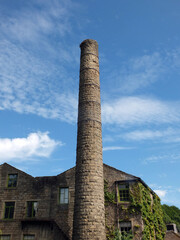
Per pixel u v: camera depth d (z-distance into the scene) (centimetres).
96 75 2342
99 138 2058
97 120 2116
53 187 2397
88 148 1967
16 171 2536
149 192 2469
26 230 2167
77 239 1695
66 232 2164
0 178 2527
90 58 2389
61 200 2331
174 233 2961
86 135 2020
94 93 2228
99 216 1756
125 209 2144
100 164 1958
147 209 2234
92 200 1786
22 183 2469
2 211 2375
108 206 2191
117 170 2322
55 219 2245
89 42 2470
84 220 1728
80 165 1925
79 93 2266
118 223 2106
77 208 1795
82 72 2344
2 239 2186
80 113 2150
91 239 1666
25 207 2355
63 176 2427
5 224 2234
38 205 2344
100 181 1894
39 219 2133
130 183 2239
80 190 1836
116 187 2245
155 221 2394
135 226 2066
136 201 2148
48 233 2108
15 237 2159
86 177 1864
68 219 2222
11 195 2433
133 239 2022
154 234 2261
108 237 2072
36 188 2422
